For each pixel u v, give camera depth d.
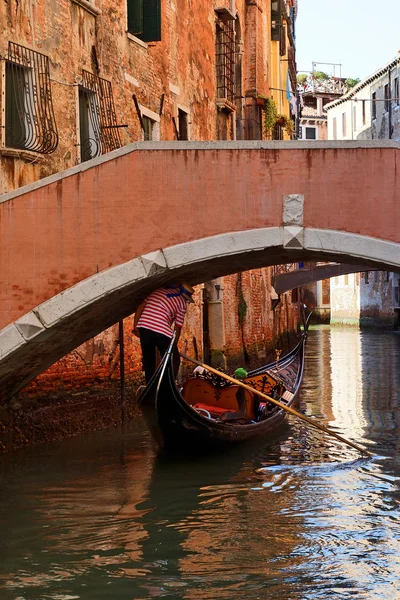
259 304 27.20
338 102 53.12
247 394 13.45
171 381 11.32
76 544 8.27
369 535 8.55
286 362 16.81
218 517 9.16
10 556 7.95
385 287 47.97
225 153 10.12
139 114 16.55
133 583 7.32
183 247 10.12
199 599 6.99
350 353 31.55
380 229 9.95
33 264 10.28
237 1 26.11
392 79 44.56
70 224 10.26
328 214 10.02
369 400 18.34
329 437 13.78
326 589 7.18
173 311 11.77
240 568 7.67
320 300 62.28
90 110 14.41
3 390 11.37
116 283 10.16
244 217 10.12
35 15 12.62
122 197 10.23
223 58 23.34
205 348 21.75
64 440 12.87
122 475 10.92
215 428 12.10
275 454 12.38
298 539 8.42
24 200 10.31
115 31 15.43
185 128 19.98
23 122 12.24
